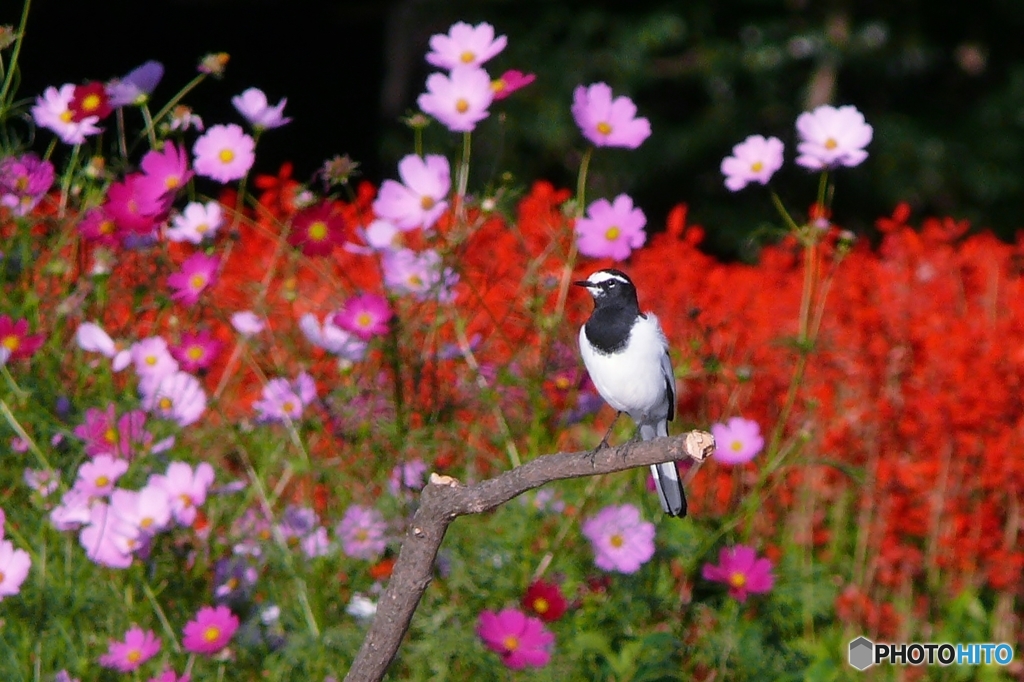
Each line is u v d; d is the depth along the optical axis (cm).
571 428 1028
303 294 1095
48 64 3059
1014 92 3028
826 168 998
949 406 1109
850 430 1177
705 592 1010
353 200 988
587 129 970
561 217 1141
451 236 962
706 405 1109
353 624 902
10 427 915
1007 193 2981
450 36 979
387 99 3356
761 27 2980
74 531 913
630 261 1352
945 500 1147
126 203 920
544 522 957
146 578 908
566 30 2997
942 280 1327
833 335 1198
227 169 946
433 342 984
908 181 2961
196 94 3262
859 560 1146
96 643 873
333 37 3441
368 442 959
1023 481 1097
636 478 977
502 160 2905
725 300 1266
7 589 824
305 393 957
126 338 977
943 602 1144
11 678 834
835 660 1080
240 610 921
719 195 3003
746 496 1133
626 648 915
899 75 3041
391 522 914
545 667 861
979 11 3033
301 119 3388
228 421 980
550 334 981
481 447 1013
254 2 3372
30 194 955
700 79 2995
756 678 951
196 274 940
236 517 932
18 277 986
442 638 854
